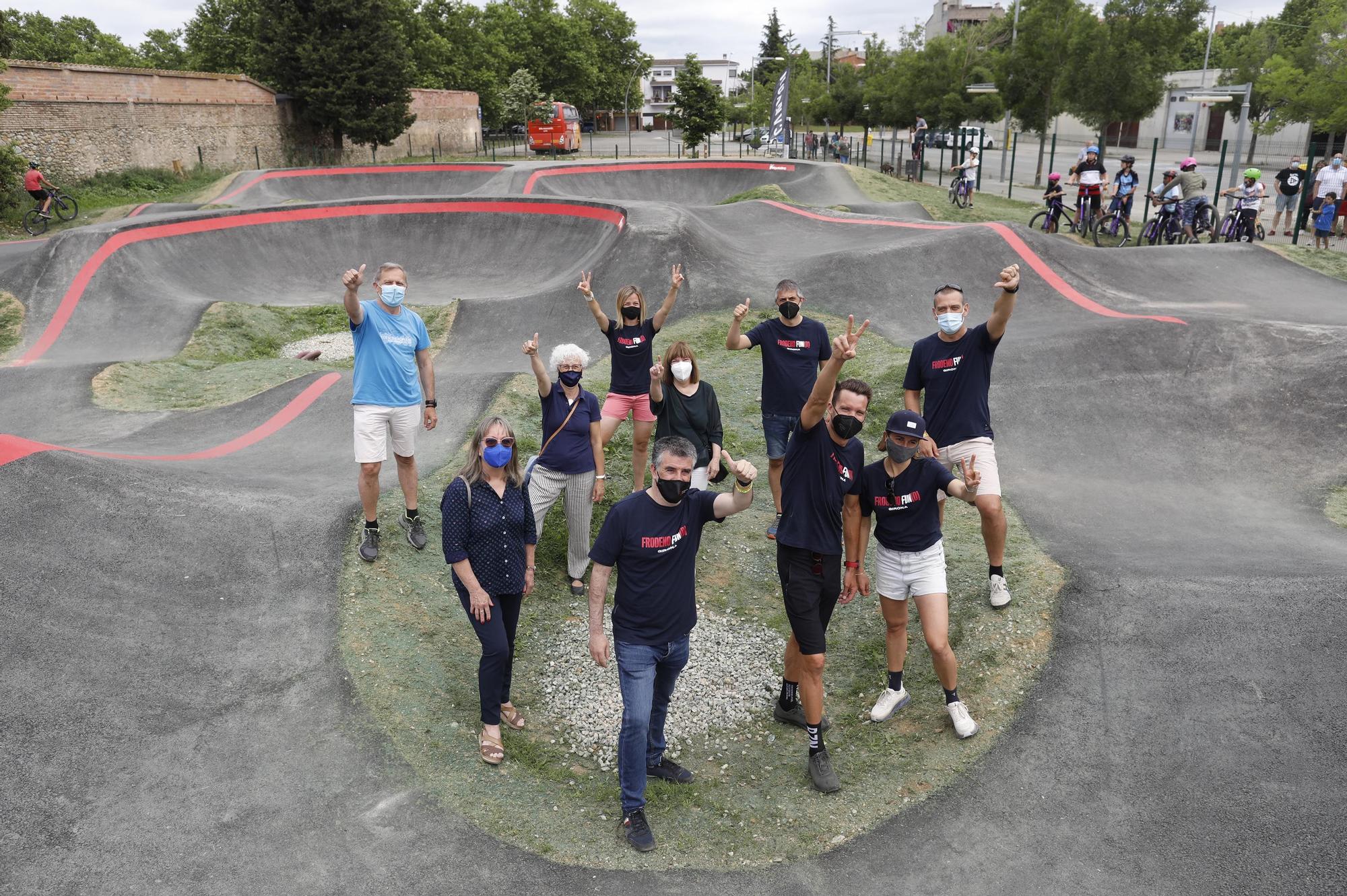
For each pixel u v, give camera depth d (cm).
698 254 1348
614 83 8606
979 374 522
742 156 5009
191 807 379
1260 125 3425
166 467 658
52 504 540
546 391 577
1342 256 1316
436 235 1841
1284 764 399
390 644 502
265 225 1756
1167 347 895
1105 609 511
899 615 455
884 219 1672
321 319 1445
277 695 451
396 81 3831
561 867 365
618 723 476
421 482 693
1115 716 441
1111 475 730
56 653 445
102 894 333
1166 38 2464
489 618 413
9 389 1027
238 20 5109
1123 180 1620
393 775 408
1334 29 2786
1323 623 471
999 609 533
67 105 2666
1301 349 851
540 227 1794
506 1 7200
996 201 2544
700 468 615
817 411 402
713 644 555
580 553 607
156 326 1319
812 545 416
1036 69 2767
